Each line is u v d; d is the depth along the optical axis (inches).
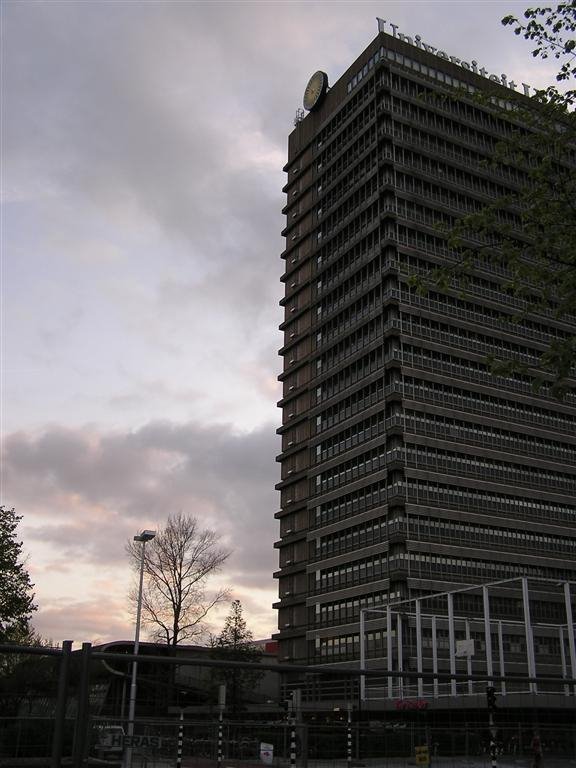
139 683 665.0
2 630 1863.9
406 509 3523.6
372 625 3496.6
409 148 4210.1
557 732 701.3
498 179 4402.1
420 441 3681.1
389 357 3801.7
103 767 491.2
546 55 820.6
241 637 2790.4
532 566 3725.4
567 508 4001.0
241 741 545.6
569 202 802.8
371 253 4121.6
